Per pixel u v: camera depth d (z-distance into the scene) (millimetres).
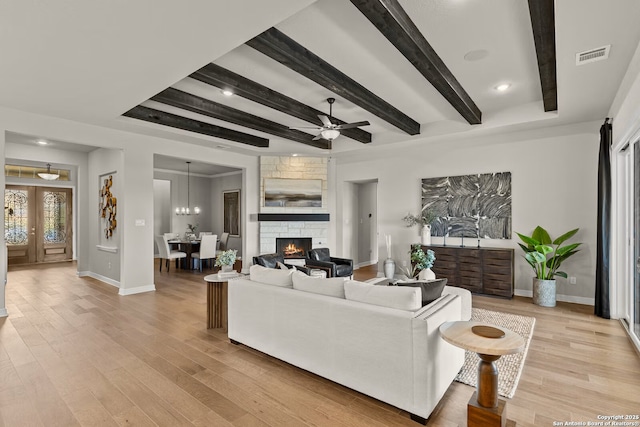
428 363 1973
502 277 4941
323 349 2459
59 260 8781
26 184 7938
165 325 3754
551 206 4883
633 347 3111
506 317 4012
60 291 5398
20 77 3074
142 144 5332
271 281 3012
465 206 5656
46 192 8625
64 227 8898
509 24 2611
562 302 4738
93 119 4422
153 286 5523
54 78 3100
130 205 5227
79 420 2016
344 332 2332
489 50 3033
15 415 2064
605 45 2535
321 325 2465
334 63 3262
